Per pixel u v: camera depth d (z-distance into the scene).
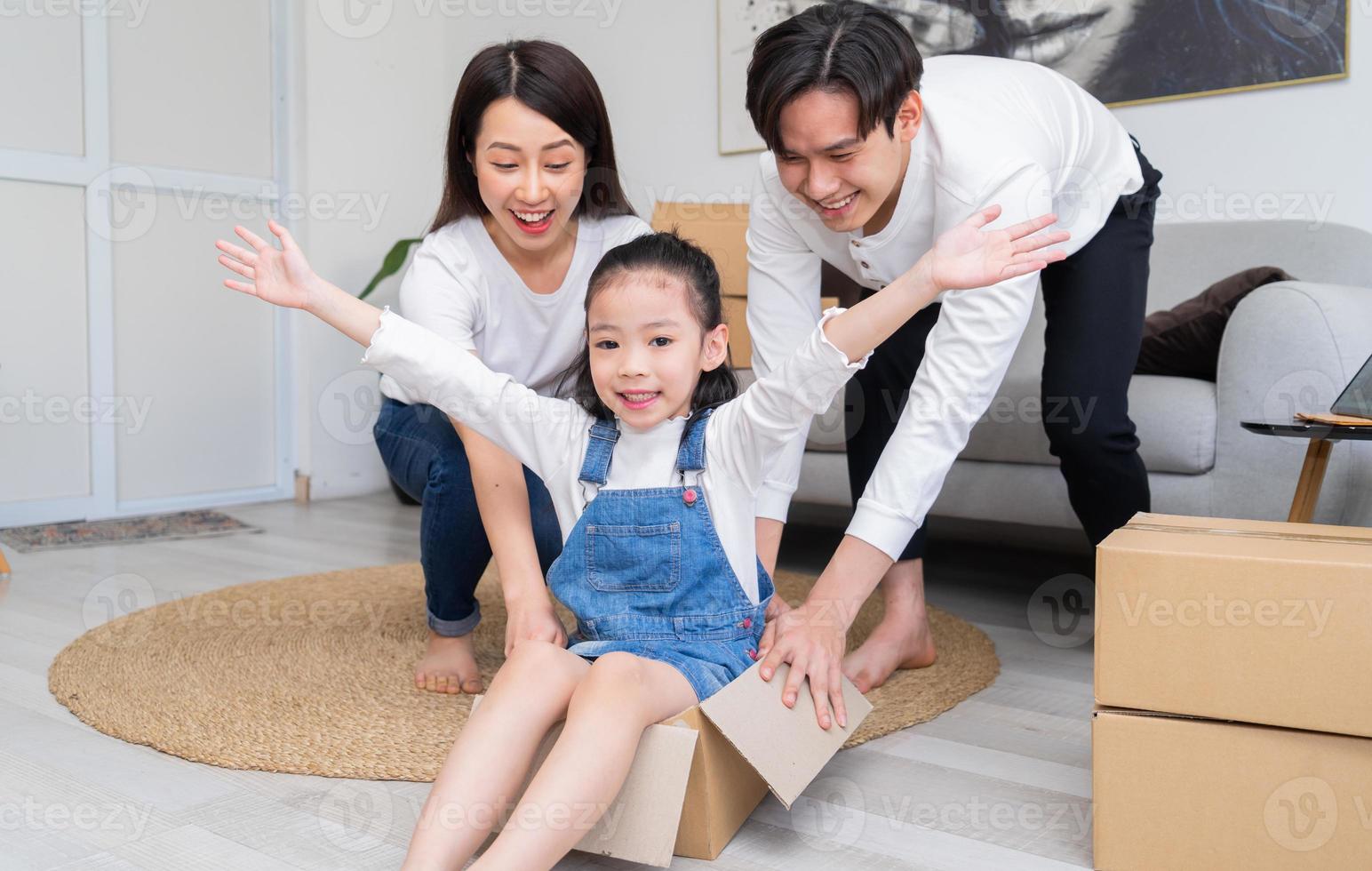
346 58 3.54
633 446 1.17
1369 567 0.87
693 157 3.31
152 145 3.21
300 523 3.12
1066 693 1.50
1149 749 0.95
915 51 1.16
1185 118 2.45
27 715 1.38
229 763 1.20
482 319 1.45
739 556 1.15
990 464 2.03
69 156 3.04
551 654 1.00
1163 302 2.37
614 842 0.94
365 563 2.51
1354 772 0.88
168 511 3.29
